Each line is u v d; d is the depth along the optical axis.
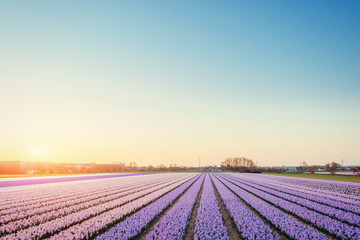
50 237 9.90
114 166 128.62
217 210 15.63
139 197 21.55
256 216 13.77
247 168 127.62
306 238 9.75
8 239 9.58
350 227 11.23
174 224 12.07
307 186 33.66
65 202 18.36
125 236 9.80
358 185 35.03
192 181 44.88
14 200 19.53
